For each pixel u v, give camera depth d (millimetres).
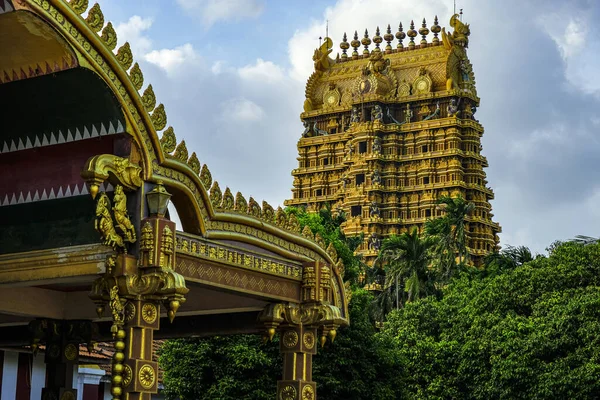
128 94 12156
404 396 40031
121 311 12141
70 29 11453
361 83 113812
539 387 40062
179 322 17359
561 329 41438
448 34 113375
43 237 12984
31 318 17219
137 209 12359
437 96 110562
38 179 13102
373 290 78250
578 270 46906
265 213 14938
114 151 12477
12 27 11453
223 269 13984
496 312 46906
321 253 16234
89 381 26281
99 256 12391
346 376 36406
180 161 12969
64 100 12359
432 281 71125
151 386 12219
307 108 119688
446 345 44344
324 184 115312
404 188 108438
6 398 22641
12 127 13031
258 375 34188
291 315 15547
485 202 107812
